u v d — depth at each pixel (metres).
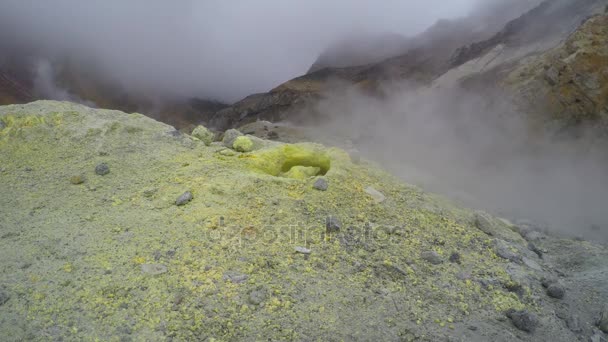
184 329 3.37
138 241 4.47
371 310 3.79
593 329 3.99
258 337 3.35
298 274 4.19
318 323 3.56
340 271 4.33
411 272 4.46
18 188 5.68
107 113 8.14
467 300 4.12
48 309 3.44
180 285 3.86
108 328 3.30
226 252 4.43
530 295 4.37
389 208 6.02
